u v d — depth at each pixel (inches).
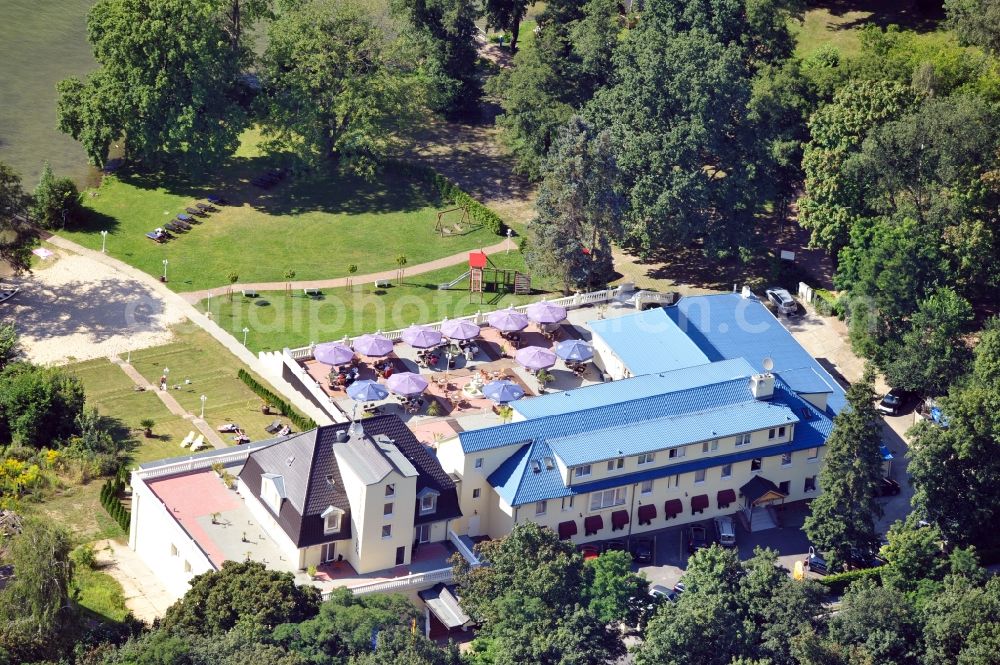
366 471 5930.1
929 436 6491.1
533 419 6540.4
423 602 6003.9
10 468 6727.4
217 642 5108.3
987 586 5885.8
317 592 5595.5
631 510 6609.3
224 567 5565.9
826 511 6441.9
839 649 5506.9
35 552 5334.6
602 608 5506.9
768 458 6835.6
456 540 6264.8
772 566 5693.9
